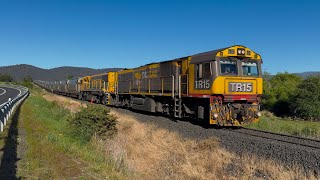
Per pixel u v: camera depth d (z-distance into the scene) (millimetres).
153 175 11648
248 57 18484
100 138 16531
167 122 20750
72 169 9938
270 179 10656
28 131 15852
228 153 13242
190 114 20641
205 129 17453
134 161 13133
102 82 38750
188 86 20016
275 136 16016
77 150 12664
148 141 16469
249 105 18344
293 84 45156
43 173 9156
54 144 13164
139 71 28328
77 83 52656
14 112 24438
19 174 8797
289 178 10305
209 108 17750
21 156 10781
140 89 27844
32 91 76938
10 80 154750
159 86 24219
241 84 18047
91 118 17406
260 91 18641
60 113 25828
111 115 18344
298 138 15305
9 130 15766
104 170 10406
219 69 17547
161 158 13766
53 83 81000
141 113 27875
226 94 17594
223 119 17703
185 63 20672
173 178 11391
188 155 13734
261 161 11727
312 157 11227
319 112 34844
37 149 11734
